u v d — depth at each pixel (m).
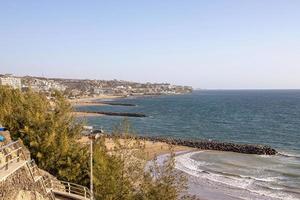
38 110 31.61
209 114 173.25
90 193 24.89
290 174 55.50
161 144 83.75
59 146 29.50
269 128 121.31
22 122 30.94
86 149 29.80
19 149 20.27
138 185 27.86
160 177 26.61
